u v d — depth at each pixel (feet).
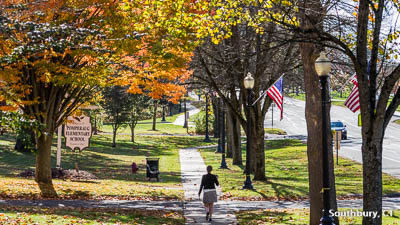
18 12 42.45
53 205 51.47
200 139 232.32
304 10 40.24
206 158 148.46
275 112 331.57
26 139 43.86
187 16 44.68
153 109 276.82
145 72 62.23
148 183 84.99
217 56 91.25
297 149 153.28
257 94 86.74
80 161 125.49
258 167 89.76
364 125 36.50
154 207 56.75
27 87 55.67
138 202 60.23
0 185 61.11
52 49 48.37
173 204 60.08
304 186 80.07
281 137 217.97
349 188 78.18
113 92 176.45
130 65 61.72
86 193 63.67
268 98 88.79
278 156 142.31
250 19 42.73
